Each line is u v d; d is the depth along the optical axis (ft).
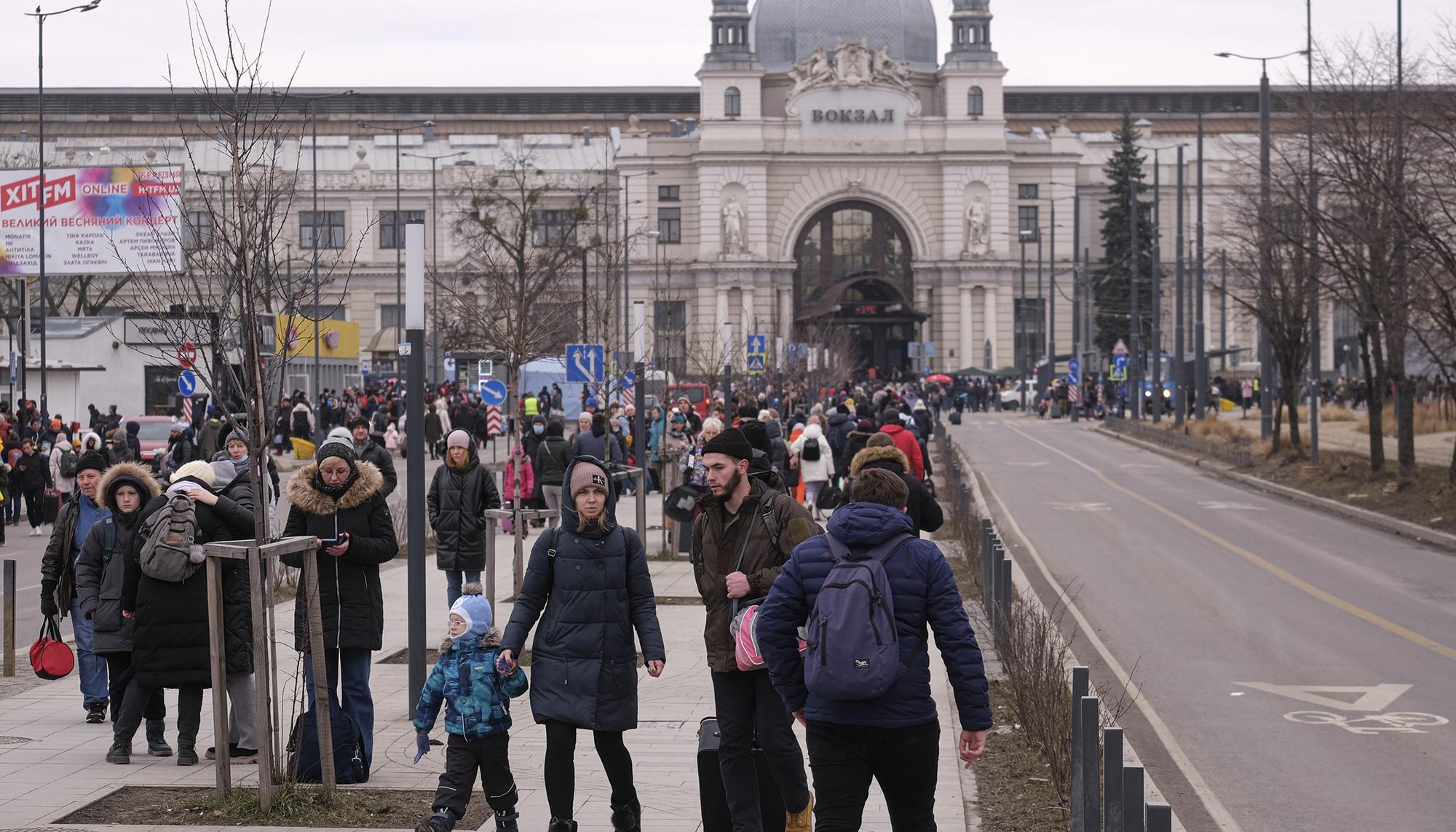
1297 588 75.20
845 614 24.07
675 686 47.37
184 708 36.58
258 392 33.55
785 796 29.35
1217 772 38.83
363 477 35.63
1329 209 128.16
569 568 30.07
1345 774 38.60
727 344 237.25
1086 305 317.01
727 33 370.73
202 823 31.09
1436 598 71.51
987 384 339.16
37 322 194.39
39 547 100.63
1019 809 33.01
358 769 34.42
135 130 399.85
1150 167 399.03
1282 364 151.12
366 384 269.85
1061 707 37.50
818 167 372.38
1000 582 57.62
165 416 168.25
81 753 38.17
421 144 400.26
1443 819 34.32
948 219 374.02
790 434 131.64
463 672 29.81
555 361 227.61
